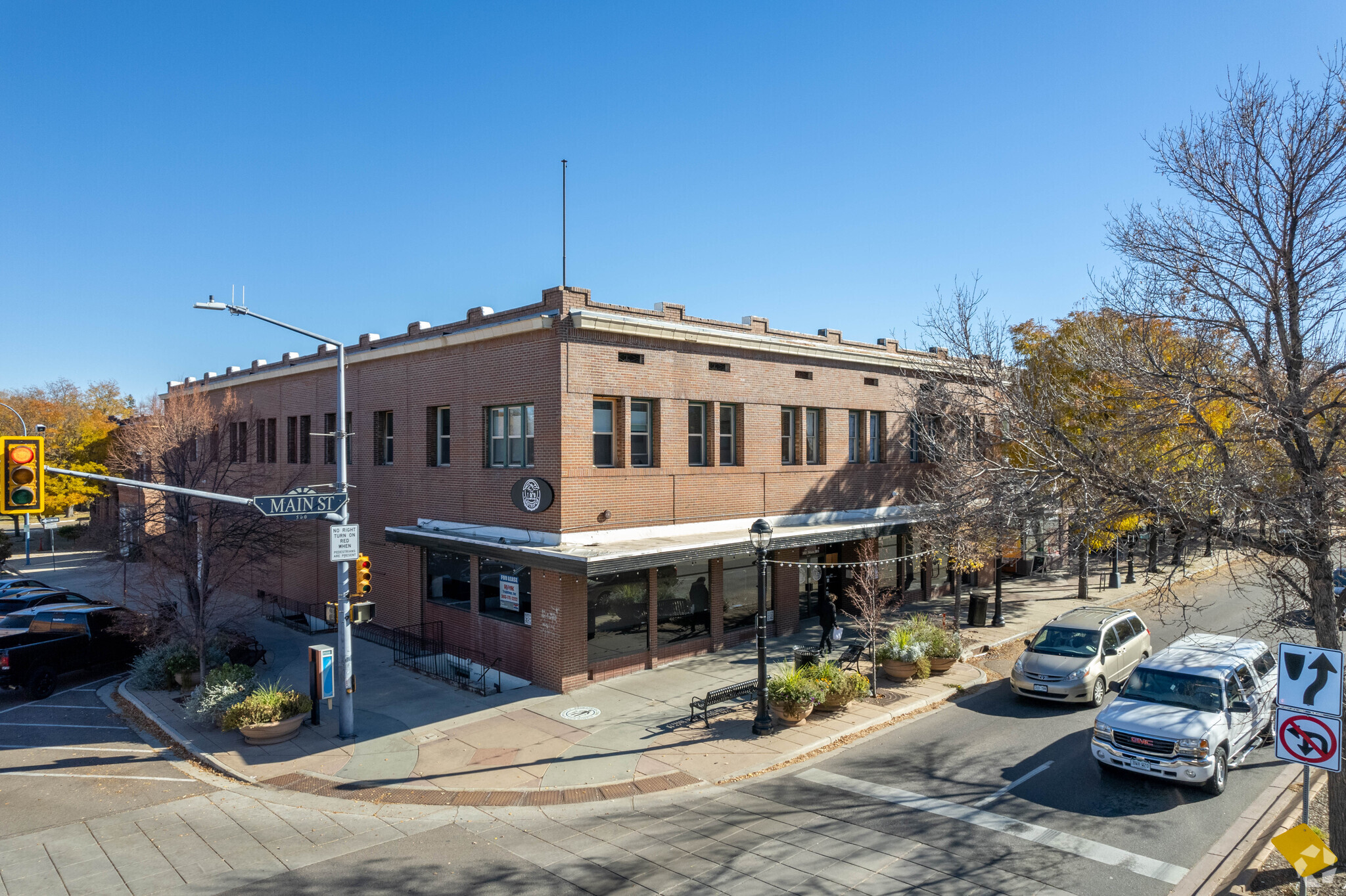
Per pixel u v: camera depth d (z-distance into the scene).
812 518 25.22
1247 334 11.80
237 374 35.59
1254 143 11.66
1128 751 12.96
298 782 13.95
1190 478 11.77
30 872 10.77
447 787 13.62
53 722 18.00
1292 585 11.23
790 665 19.34
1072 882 9.91
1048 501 14.05
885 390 28.17
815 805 12.57
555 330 18.97
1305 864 8.15
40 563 43.69
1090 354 16.12
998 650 22.89
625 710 17.38
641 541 20.00
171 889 10.23
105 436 48.34
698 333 21.45
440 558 22.97
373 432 25.91
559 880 10.29
